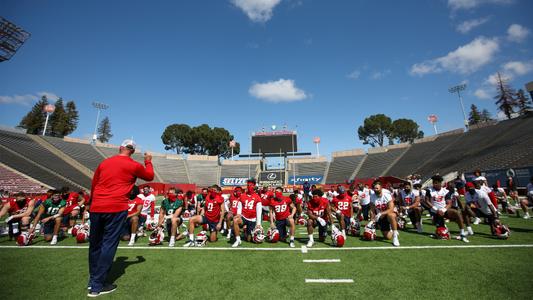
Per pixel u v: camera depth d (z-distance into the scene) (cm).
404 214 916
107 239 377
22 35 2545
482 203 716
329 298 338
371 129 6500
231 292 361
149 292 364
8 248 650
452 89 4881
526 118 3541
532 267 441
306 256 550
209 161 5388
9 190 2505
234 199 796
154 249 631
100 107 5022
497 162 2702
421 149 4334
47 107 4238
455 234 750
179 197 829
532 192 957
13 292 364
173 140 6862
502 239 659
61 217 730
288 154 4841
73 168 3509
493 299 326
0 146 3161
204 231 710
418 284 379
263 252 592
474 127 4350
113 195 386
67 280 416
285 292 359
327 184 4244
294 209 699
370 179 3791
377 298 336
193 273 444
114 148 4756
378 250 587
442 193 733
